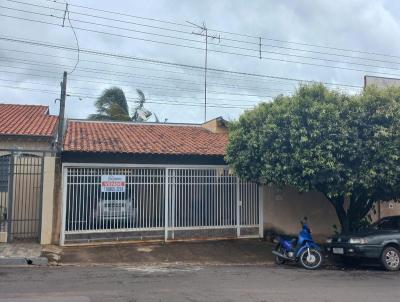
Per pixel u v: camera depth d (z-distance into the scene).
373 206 16.27
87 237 13.67
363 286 8.94
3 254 11.53
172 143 16.23
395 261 11.41
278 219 16.12
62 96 14.59
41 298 7.15
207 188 15.20
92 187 13.88
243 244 14.63
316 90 12.49
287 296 7.75
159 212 14.57
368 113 12.01
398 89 12.50
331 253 12.24
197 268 10.98
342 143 11.66
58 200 13.54
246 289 8.31
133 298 7.32
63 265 10.99
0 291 7.65
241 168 13.69
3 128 16.05
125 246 13.68
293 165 12.03
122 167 14.22
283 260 12.14
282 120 12.38
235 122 14.12
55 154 13.67
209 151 15.45
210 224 15.15
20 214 14.08
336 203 13.95
